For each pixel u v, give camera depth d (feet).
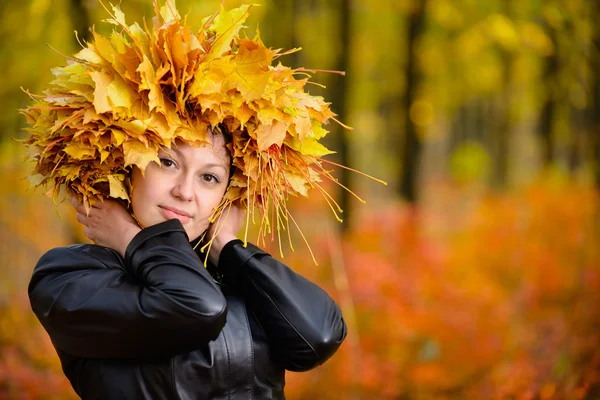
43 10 26.55
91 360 8.41
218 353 8.41
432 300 32.76
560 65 36.83
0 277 29.91
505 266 39.55
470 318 29.45
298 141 8.98
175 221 8.38
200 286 7.88
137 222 8.56
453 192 85.66
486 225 51.96
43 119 8.22
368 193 80.89
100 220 8.57
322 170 9.27
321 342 8.71
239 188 9.05
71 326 8.00
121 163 8.24
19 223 31.68
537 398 20.42
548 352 22.53
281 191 9.29
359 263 35.35
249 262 8.87
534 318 28.48
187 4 24.08
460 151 93.71
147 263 8.05
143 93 7.95
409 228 44.55
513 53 53.67
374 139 85.87
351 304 29.76
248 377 8.59
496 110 79.46
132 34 7.98
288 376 24.52
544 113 61.46
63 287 8.11
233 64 8.13
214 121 8.19
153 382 8.16
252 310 8.92
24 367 23.66
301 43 47.11
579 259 33.32
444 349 26.27
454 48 52.21
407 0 49.65
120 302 7.82
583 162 54.65
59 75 8.05
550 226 44.47
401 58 57.16
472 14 43.93
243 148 8.55
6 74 30.19
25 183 32.96
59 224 33.73
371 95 66.80
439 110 73.36
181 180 8.38
